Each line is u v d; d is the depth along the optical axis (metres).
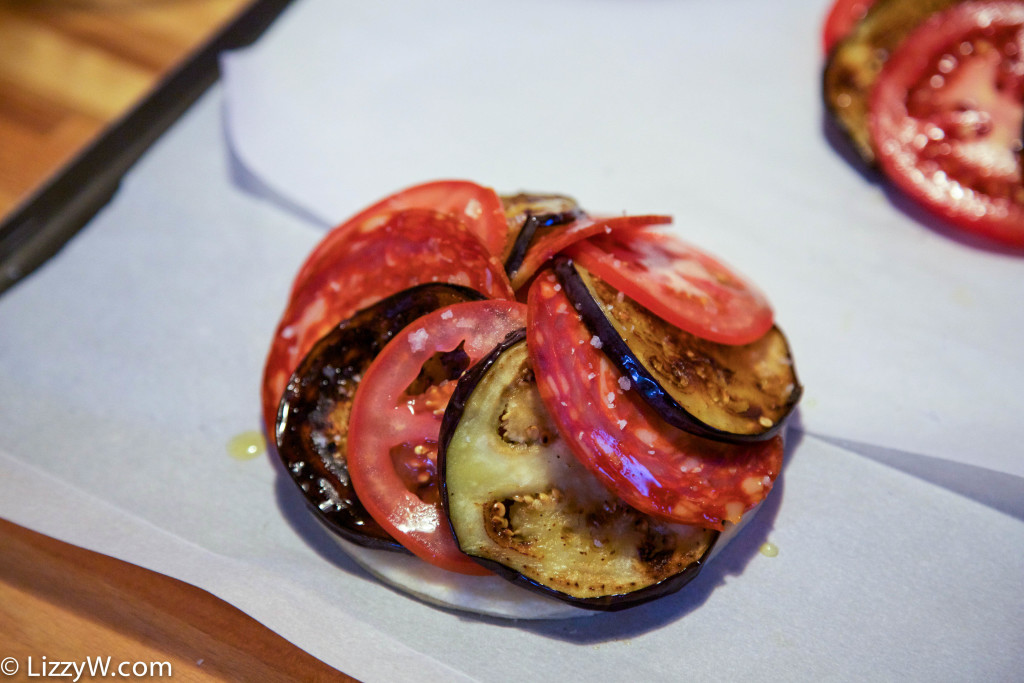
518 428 0.27
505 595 0.28
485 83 0.42
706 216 0.38
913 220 0.38
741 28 0.44
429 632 0.28
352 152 0.39
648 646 0.28
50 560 0.30
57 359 0.34
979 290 0.36
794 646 0.28
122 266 0.36
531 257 0.28
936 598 0.29
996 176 0.36
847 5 0.42
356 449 0.27
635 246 0.30
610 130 0.41
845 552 0.30
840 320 0.35
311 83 0.41
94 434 0.32
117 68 0.41
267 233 0.38
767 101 0.42
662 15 0.44
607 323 0.27
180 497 0.31
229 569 0.29
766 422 0.28
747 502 0.27
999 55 0.37
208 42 0.42
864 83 0.39
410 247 0.30
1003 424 0.33
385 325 0.29
